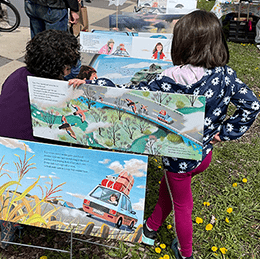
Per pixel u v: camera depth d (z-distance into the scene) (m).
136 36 2.78
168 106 1.40
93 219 1.72
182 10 3.97
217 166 2.96
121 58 2.52
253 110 1.53
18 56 4.59
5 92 1.66
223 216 2.42
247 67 5.05
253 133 3.54
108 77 2.51
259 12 5.99
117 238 1.75
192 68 1.44
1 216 1.78
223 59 1.43
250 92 1.51
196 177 2.81
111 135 1.54
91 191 1.64
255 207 2.53
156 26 3.04
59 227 1.78
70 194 1.67
